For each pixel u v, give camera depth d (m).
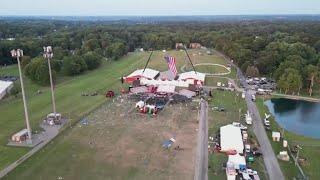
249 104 125.12
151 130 95.12
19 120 102.00
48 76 149.12
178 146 84.25
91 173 70.38
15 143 84.44
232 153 79.81
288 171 73.19
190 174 70.56
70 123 99.62
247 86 154.12
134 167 73.19
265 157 79.94
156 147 83.69
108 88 144.38
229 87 150.38
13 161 74.94
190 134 92.50
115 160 76.38
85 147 83.19
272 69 175.88
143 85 145.12
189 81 149.25
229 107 119.81
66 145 84.19
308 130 102.69
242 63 193.12
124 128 96.44
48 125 97.75
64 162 75.00
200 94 135.50
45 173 70.00
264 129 99.19
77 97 129.38
